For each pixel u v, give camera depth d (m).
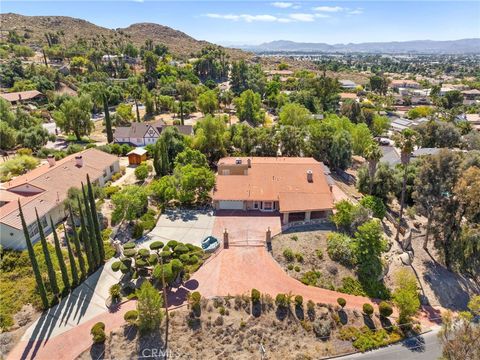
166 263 38.28
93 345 31.36
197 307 35.38
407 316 36.97
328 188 56.34
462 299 42.88
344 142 73.81
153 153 70.38
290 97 136.50
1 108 87.12
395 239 51.44
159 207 55.53
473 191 42.72
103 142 92.75
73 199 46.59
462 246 45.94
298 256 44.00
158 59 197.00
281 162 62.88
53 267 38.03
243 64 172.62
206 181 56.56
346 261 43.78
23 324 33.25
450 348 27.67
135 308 35.56
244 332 33.72
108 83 149.50
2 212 43.38
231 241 46.97
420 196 48.12
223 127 79.94
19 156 68.38
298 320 35.69
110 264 41.84
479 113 145.88
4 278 38.16
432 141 96.88
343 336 34.78
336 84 134.75
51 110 116.88
